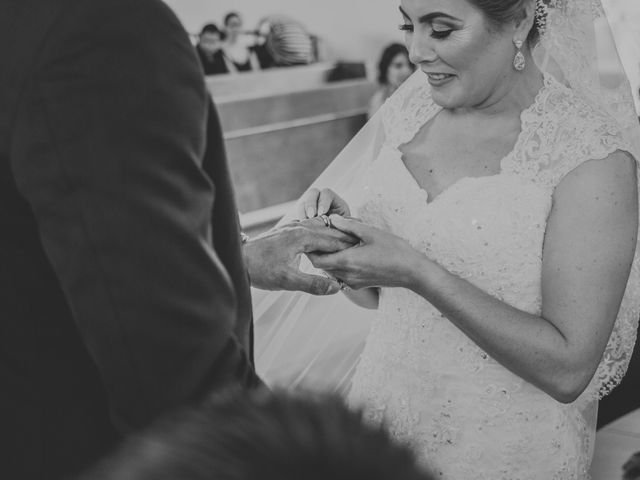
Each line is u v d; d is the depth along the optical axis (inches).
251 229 224.4
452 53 62.2
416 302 69.5
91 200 34.6
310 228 66.0
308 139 259.8
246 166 238.7
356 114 279.3
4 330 39.1
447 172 69.4
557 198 63.4
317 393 18.1
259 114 254.2
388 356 71.9
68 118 34.9
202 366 36.5
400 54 287.0
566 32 68.1
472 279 66.1
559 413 68.4
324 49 298.4
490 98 66.6
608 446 93.7
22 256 38.6
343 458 15.7
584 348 61.2
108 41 35.4
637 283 69.3
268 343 85.5
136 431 35.0
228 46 277.1
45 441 39.9
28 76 35.8
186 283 35.8
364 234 64.8
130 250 34.7
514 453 67.9
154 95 35.5
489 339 62.1
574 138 63.6
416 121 73.8
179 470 14.9
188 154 36.6
